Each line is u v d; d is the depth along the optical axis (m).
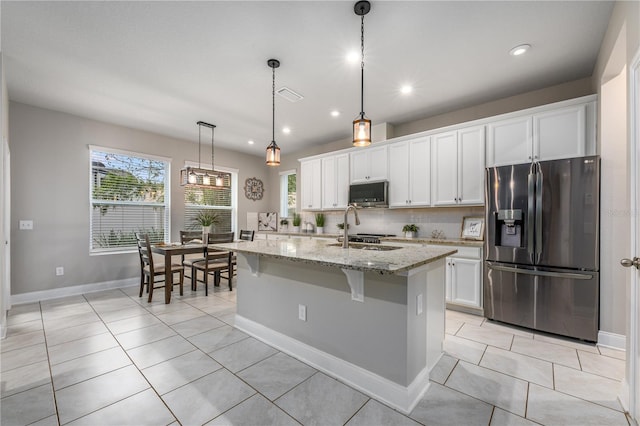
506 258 2.90
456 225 3.93
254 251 2.20
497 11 2.05
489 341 2.54
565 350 2.37
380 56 2.62
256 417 1.59
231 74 2.94
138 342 2.52
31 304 3.60
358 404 1.71
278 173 6.70
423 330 1.90
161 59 2.67
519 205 2.82
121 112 3.96
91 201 4.27
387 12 2.06
